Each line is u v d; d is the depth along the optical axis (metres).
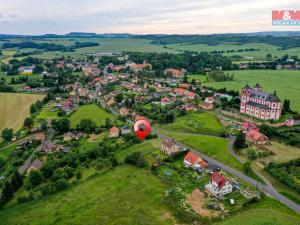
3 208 110.81
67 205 108.06
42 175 128.50
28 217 102.19
